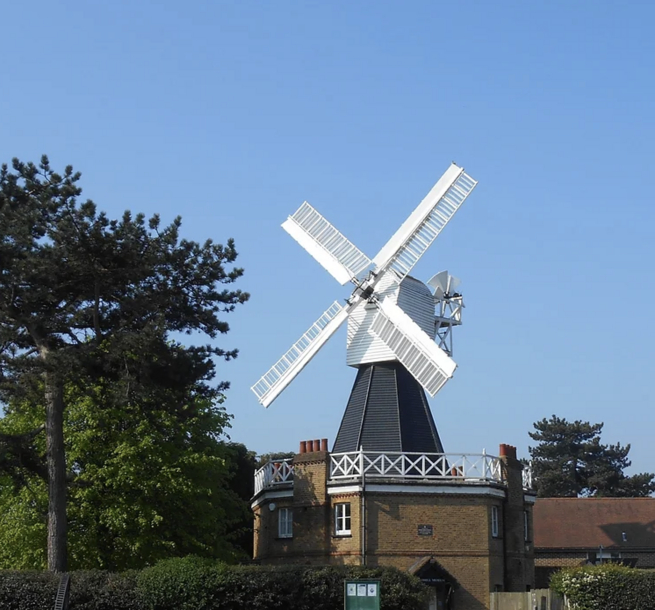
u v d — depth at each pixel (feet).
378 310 146.41
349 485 137.49
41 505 128.47
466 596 134.82
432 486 137.39
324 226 157.69
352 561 135.03
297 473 144.46
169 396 116.26
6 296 111.04
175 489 132.87
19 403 116.88
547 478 296.30
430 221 148.77
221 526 154.10
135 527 130.00
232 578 108.88
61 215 114.42
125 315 115.75
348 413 147.64
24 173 116.88
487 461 141.08
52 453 113.91
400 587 111.34
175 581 107.65
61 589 101.91
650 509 205.98
